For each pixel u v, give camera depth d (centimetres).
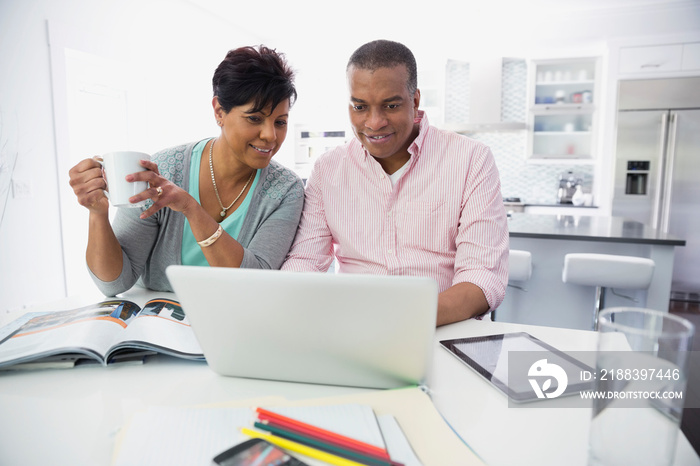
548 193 542
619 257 224
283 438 52
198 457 49
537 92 512
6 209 266
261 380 74
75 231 313
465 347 85
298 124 591
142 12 370
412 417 58
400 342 63
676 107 425
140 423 55
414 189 130
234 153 120
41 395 68
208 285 64
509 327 98
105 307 98
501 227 125
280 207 131
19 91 271
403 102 114
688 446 54
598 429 50
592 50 484
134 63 363
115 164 90
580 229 266
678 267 425
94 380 73
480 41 496
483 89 508
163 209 121
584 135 504
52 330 84
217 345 70
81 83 330
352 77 114
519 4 434
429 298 59
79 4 310
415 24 492
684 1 423
